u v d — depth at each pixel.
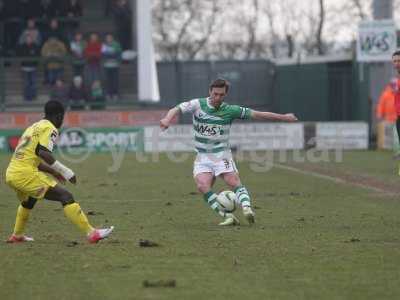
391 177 58.38
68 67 97.12
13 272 24.50
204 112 34.34
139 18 96.19
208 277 23.75
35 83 95.50
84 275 24.03
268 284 22.88
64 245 29.25
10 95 97.81
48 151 28.59
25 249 28.41
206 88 107.81
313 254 27.44
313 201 44.16
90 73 94.62
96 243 29.52
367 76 95.81
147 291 21.95
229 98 111.06
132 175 60.62
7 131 88.50
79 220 29.34
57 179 29.30
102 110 91.69
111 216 37.69
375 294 21.72
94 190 49.81
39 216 37.38
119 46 95.69
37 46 96.75
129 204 42.59
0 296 21.50
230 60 110.00
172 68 108.56
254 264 25.69
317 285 22.75
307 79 106.88
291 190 50.12
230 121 34.62
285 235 31.66
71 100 92.69
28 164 28.89
